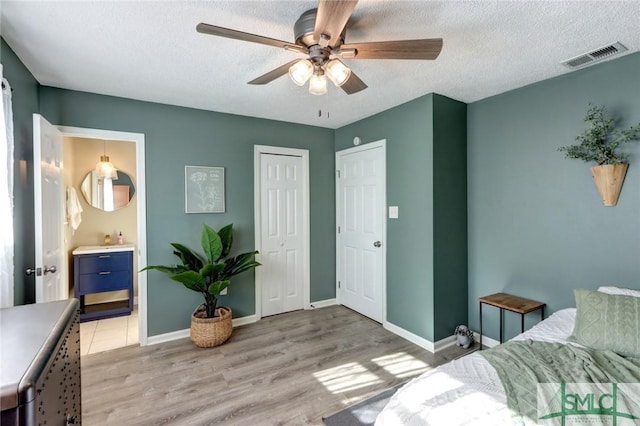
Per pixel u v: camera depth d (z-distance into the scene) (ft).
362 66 7.41
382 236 11.13
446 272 9.57
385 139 10.88
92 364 8.55
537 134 8.39
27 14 5.31
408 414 3.92
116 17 5.45
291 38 6.21
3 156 5.39
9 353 2.69
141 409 6.66
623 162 6.84
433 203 9.27
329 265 13.53
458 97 9.59
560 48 6.52
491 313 9.52
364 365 8.45
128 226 13.85
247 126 11.51
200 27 4.34
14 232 6.41
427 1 5.01
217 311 10.36
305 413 6.53
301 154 12.72
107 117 9.21
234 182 11.28
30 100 7.56
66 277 11.90
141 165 9.71
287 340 10.02
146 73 7.74
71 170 12.62
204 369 8.25
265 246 12.01
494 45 6.41
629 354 5.10
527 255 8.64
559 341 5.75
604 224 7.19
